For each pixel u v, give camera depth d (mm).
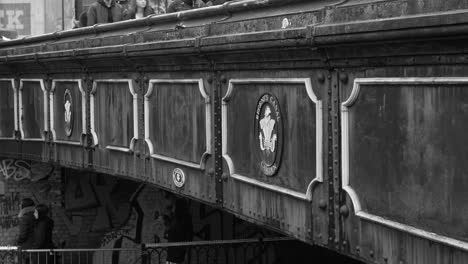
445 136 6629
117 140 14234
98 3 17469
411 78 6965
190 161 11609
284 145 9102
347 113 7922
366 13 7402
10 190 21422
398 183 7191
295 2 8914
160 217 20453
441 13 6418
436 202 6742
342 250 8117
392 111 7242
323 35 7777
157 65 12367
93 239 21188
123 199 20891
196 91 11312
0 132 19656
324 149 8328
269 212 9547
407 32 6707
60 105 16859
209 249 17953
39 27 28734
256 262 18484
